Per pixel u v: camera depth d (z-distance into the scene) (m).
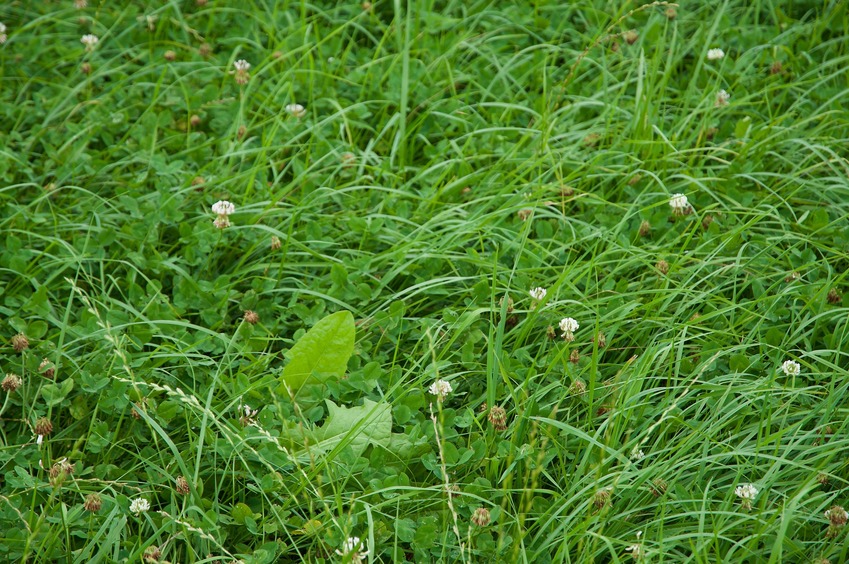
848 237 2.21
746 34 2.51
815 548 1.99
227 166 2.33
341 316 2.08
